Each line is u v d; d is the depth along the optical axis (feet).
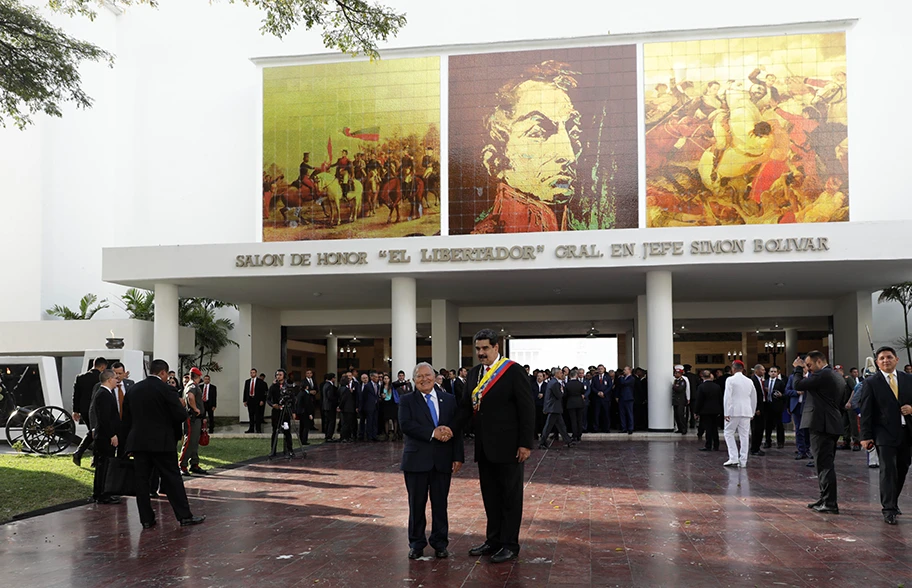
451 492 40.47
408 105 91.81
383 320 113.91
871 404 30.96
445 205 89.81
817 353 33.88
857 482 42.50
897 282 86.12
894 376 30.94
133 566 24.97
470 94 90.48
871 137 105.81
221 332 115.96
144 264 79.77
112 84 125.90
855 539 27.86
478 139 89.86
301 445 67.97
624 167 86.94
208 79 124.36
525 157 88.79
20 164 110.11
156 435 31.50
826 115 84.69
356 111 92.53
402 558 25.63
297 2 47.39
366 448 66.33
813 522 31.17
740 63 86.12
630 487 41.34
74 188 116.78
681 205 85.71
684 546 26.99
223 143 123.03
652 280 76.79
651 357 77.00
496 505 25.90
